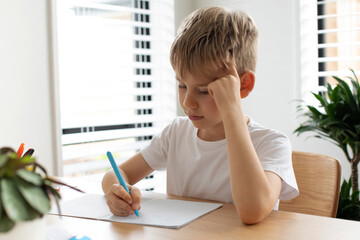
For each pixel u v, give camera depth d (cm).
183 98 105
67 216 88
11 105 172
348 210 178
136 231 77
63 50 202
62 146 204
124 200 87
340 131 179
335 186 110
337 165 111
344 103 185
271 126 234
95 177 218
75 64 207
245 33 107
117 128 235
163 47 246
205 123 102
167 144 128
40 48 181
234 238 72
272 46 231
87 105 215
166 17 246
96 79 216
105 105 223
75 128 213
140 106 237
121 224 82
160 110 249
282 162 101
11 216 51
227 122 92
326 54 236
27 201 53
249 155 88
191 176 120
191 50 99
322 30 229
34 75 180
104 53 219
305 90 227
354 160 191
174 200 99
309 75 229
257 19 235
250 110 242
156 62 247
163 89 249
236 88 96
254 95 240
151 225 80
